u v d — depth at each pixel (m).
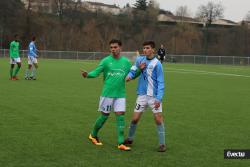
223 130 16.06
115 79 12.91
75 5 142.62
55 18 137.50
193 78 45.38
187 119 18.33
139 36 141.38
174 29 142.88
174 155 12.19
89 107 20.92
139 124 16.77
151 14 150.88
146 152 12.46
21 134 14.38
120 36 139.62
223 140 14.30
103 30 138.25
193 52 139.88
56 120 17.17
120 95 12.98
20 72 45.62
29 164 10.91
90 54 102.31
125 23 144.88
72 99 23.92
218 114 19.95
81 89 29.73
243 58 97.81
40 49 128.38
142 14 150.12
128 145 13.30
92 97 25.08
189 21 157.12
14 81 34.56
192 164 11.30
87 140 13.81
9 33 126.81
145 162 11.36
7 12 127.56
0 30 125.62
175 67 73.50
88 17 142.25
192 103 23.86
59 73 46.53
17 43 35.34
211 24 159.75
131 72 12.79
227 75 52.81
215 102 24.58
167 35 141.38
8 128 15.33
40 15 133.00
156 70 12.42
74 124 16.41
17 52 35.50
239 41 142.75
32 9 133.88
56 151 12.28
